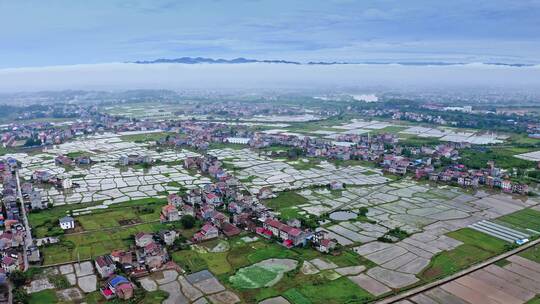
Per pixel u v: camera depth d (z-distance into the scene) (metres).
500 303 133.38
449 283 145.12
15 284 141.12
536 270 155.12
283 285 142.25
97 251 168.50
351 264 158.12
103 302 131.62
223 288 140.25
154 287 141.00
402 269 154.25
